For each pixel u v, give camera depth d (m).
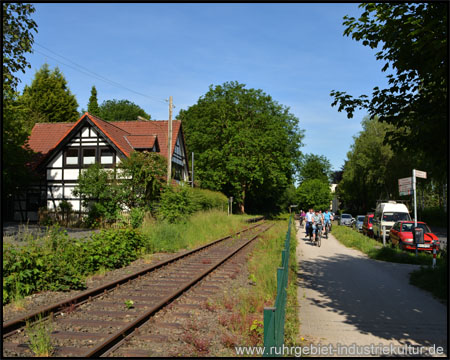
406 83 7.32
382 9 6.87
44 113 52.12
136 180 24.00
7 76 15.02
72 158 29.16
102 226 23.53
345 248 18.73
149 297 8.11
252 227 30.75
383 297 8.66
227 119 48.81
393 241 19.73
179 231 19.05
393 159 47.09
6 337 5.60
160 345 5.44
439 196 44.12
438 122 6.55
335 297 8.62
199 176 48.75
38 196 29.50
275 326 3.73
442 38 6.05
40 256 8.97
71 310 6.95
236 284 9.71
